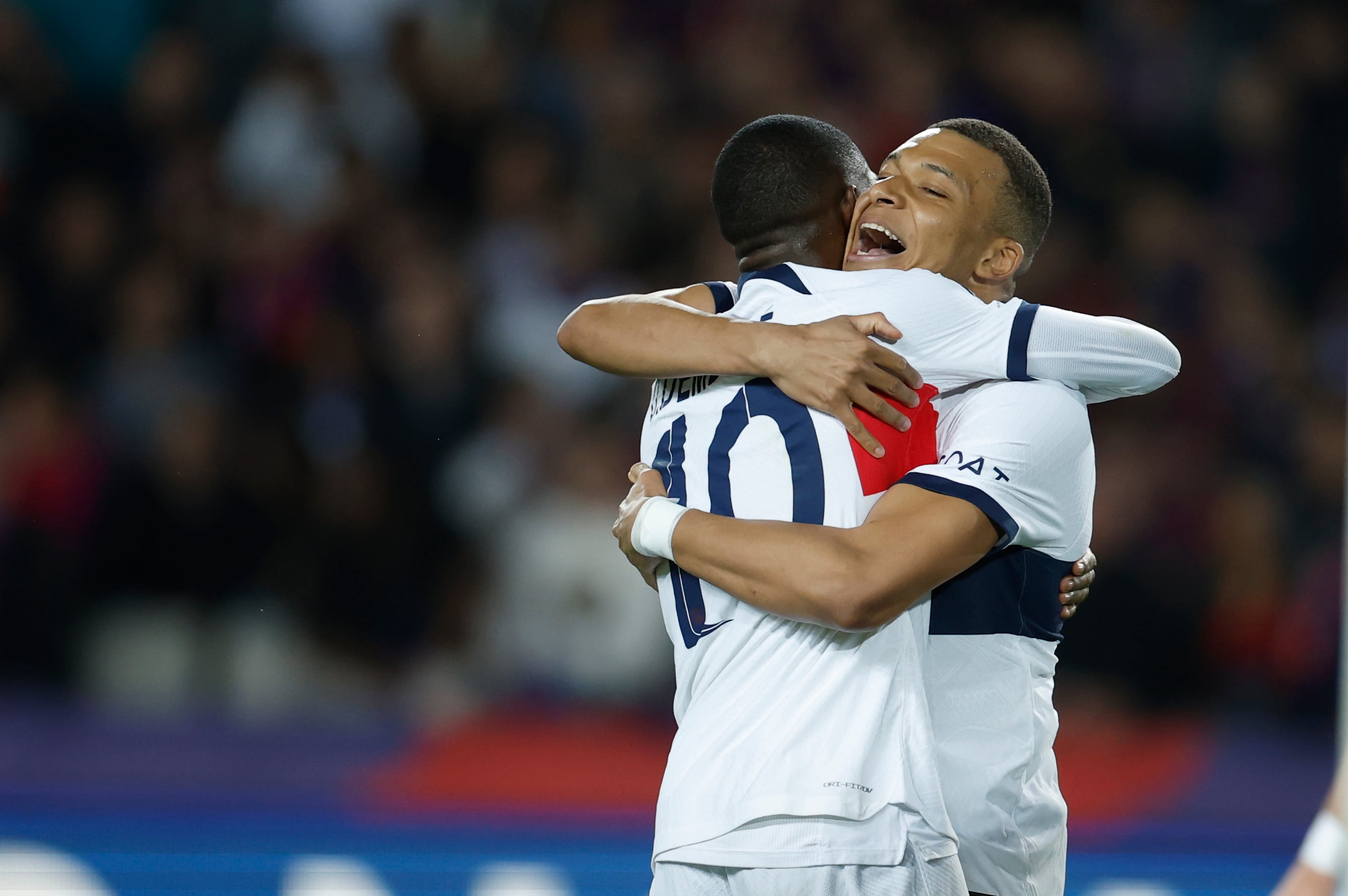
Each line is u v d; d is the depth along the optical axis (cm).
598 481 2347
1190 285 2852
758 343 830
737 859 788
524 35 3117
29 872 1631
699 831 798
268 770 1825
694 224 2855
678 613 858
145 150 2825
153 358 2448
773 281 882
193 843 1694
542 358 2620
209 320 2567
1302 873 1002
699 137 2988
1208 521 2442
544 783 1866
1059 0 3203
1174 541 2427
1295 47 3200
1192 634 2291
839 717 803
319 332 2512
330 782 1820
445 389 2470
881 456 829
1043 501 849
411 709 2081
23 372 2394
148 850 1673
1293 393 2733
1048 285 2767
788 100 3041
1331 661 2341
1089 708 2208
